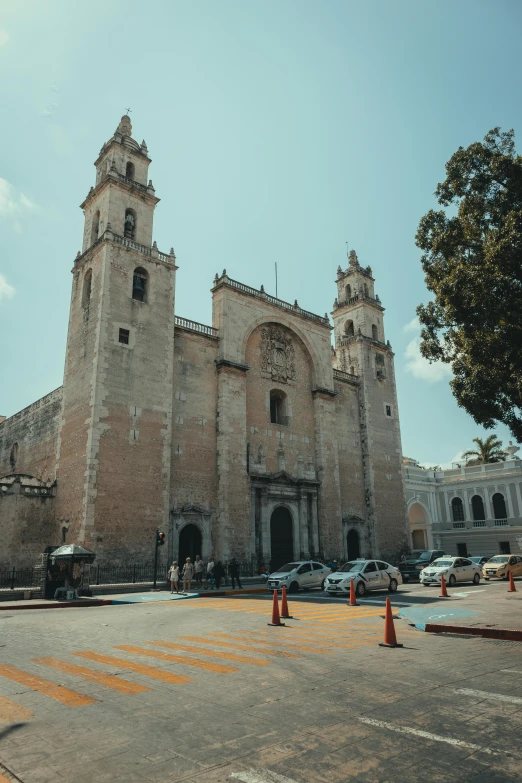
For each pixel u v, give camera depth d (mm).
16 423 51906
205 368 43875
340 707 8078
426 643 13625
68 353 40406
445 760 6125
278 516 45844
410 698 8539
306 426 50719
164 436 38312
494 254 20219
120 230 41594
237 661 11344
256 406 46875
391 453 58219
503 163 21922
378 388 59375
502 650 12664
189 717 7641
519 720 7465
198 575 35812
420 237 24766
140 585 32406
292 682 9547
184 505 39188
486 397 21766
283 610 18938
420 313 25234
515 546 59000
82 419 36312
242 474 42656
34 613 21969
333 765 6012
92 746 6586
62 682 9641
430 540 64438
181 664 11070
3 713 7855
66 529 35062
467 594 28156
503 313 20281
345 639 14211
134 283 41219
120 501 34875
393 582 30344
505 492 60844
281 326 50969
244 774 5805
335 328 63500
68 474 36375
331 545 48500
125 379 37406
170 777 5738
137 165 45469
